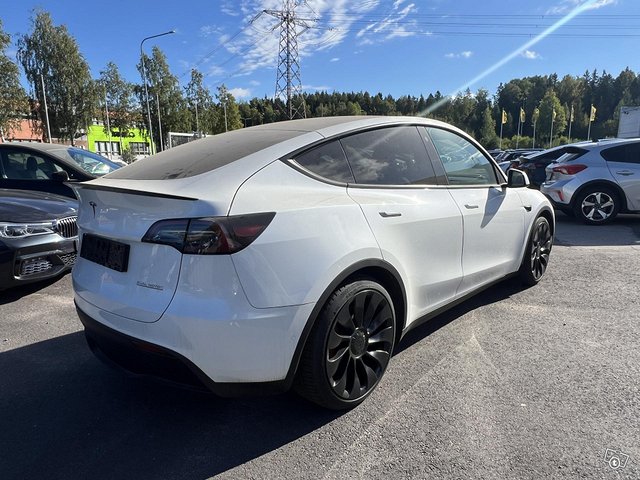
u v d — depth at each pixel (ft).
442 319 12.64
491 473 6.66
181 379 7.25
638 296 14.24
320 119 10.14
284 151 8.07
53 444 7.63
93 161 24.77
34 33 158.30
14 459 7.25
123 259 7.61
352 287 7.95
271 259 6.94
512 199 13.20
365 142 9.28
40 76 158.92
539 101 422.00
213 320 6.61
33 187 22.00
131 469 7.00
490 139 362.94
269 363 7.07
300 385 7.85
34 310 14.06
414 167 10.11
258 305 6.84
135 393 9.26
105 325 7.77
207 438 7.75
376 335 8.62
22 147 22.62
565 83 413.39
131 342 7.32
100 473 6.92
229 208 6.78
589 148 28.14
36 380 9.80
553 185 28.94
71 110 162.09
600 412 8.09
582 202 27.73
